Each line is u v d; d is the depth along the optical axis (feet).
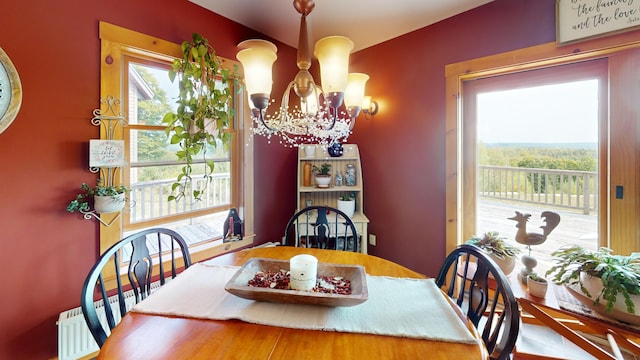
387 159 8.93
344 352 2.52
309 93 3.85
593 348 4.31
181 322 2.94
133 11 5.85
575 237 6.25
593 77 5.91
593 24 5.51
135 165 6.27
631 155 5.46
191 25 6.77
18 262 4.79
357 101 4.28
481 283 3.49
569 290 4.45
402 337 2.73
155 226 6.66
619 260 4.12
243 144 8.04
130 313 3.09
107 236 5.67
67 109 5.15
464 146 7.64
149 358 2.45
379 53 8.93
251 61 3.68
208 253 7.29
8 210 4.67
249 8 7.07
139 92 6.25
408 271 4.39
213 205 7.79
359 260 4.86
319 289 3.37
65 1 5.07
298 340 2.68
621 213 5.58
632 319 3.78
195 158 7.39
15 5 4.61
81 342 5.07
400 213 8.71
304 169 9.25
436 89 7.76
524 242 5.16
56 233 5.12
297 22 7.75
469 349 2.59
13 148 4.68
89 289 3.21
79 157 5.31
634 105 5.39
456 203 7.52
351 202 8.82
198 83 6.46
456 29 7.32
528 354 5.37
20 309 4.82
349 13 7.27
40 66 4.86
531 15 6.23
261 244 8.64
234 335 2.75
